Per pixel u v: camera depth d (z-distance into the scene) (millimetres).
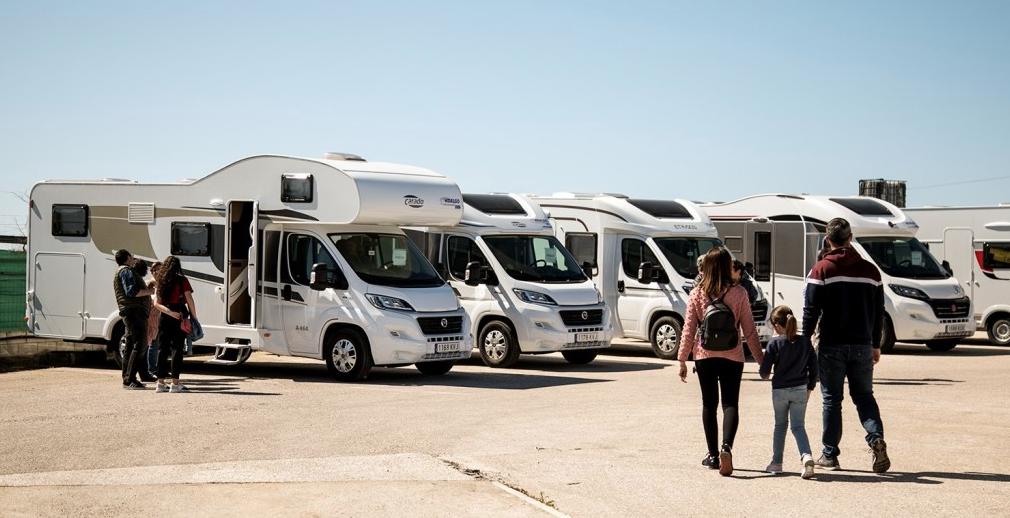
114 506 7660
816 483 8531
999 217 23969
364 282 15773
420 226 17688
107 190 17562
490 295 18453
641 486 8438
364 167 16172
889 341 21516
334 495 8078
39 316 18062
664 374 17188
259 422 11656
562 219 21516
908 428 11453
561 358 20344
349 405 13109
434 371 17047
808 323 8898
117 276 14703
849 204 22172
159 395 13922
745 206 23281
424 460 9430
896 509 7648
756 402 13656
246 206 16859
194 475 8742
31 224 18125
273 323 16375
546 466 9234
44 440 10367
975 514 7500
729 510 7648
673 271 20047
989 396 14289
